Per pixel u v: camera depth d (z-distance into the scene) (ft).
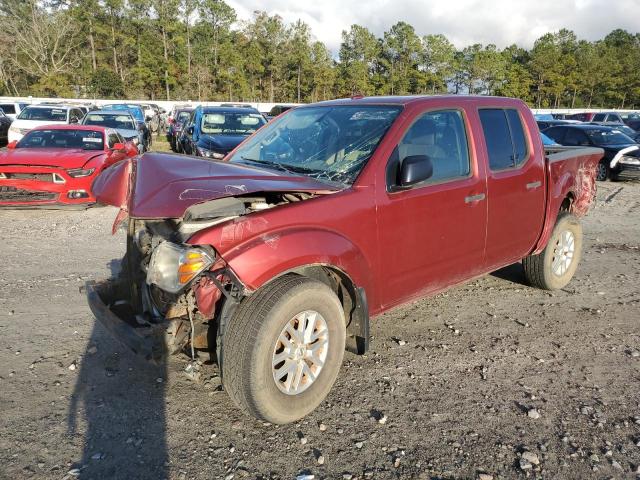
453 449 9.77
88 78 204.23
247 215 9.84
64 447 9.65
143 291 11.36
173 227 10.62
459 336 14.64
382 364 12.94
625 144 51.11
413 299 13.12
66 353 13.15
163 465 9.23
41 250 22.26
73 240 24.04
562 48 315.17
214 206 9.52
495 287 18.81
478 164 13.83
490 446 9.86
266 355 9.59
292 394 10.25
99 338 13.98
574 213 18.71
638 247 25.16
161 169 11.07
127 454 9.50
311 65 246.68
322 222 10.52
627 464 9.38
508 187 14.71
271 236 9.78
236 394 9.81
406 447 9.81
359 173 11.53
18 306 16.02
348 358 13.23
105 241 23.97
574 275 20.44
